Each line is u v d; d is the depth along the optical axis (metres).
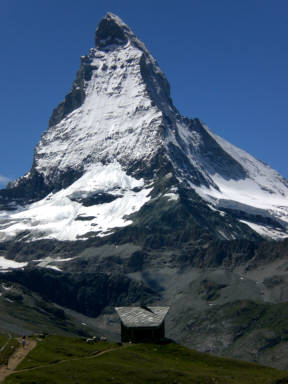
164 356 187.50
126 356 179.75
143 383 159.00
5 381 150.50
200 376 166.75
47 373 159.88
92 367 165.62
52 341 197.25
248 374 176.75
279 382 168.50
